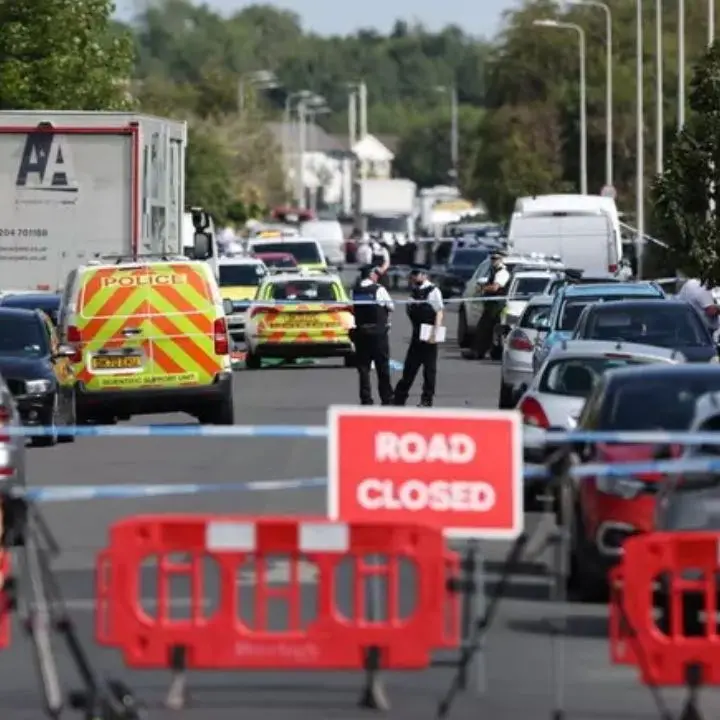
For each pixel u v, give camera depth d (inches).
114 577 1330.0
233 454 3043.8
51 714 1295.5
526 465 2220.7
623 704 1413.6
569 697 1433.3
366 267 3750.0
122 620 1332.4
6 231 4109.3
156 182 4252.0
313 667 1337.4
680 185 4318.4
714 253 4281.5
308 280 5241.1
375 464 1387.8
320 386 4537.4
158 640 1331.2
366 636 1333.7
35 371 3164.4
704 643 1330.0
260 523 1330.0
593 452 1803.6
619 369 1957.4
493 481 1386.6
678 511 1637.6
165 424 3708.2
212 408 3440.0
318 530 1330.0
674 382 1894.7
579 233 6555.1
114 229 4109.3
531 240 6555.1
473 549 1434.5
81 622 1679.4
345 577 1854.1
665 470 1625.2
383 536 1330.0
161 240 4318.4
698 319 3331.7
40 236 4109.3
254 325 5123.0
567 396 2399.1
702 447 1772.9
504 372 3809.1
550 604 1781.5
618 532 1745.8
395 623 1336.1
